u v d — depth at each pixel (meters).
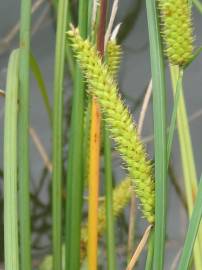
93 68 0.26
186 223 0.63
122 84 0.69
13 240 0.28
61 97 0.31
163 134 0.26
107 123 0.27
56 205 0.32
